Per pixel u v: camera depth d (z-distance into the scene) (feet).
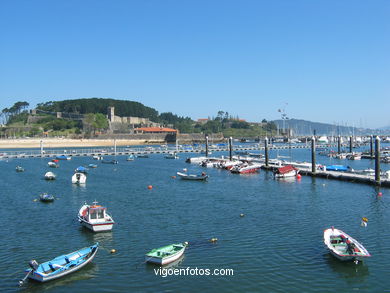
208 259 122.52
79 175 296.30
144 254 127.34
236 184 283.18
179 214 181.68
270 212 184.03
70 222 169.48
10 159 540.11
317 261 120.26
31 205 207.62
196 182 297.74
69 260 115.85
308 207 195.31
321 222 164.35
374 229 153.69
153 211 188.96
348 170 337.31
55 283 107.04
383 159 468.34
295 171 316.81
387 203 204.64
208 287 104.01
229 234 147.54
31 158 558.56
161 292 101.76
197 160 497.05
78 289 103.65
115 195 238.07
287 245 134.21
